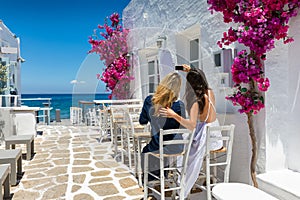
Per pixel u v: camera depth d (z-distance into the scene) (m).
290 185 2.92
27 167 5.16
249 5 3.06
